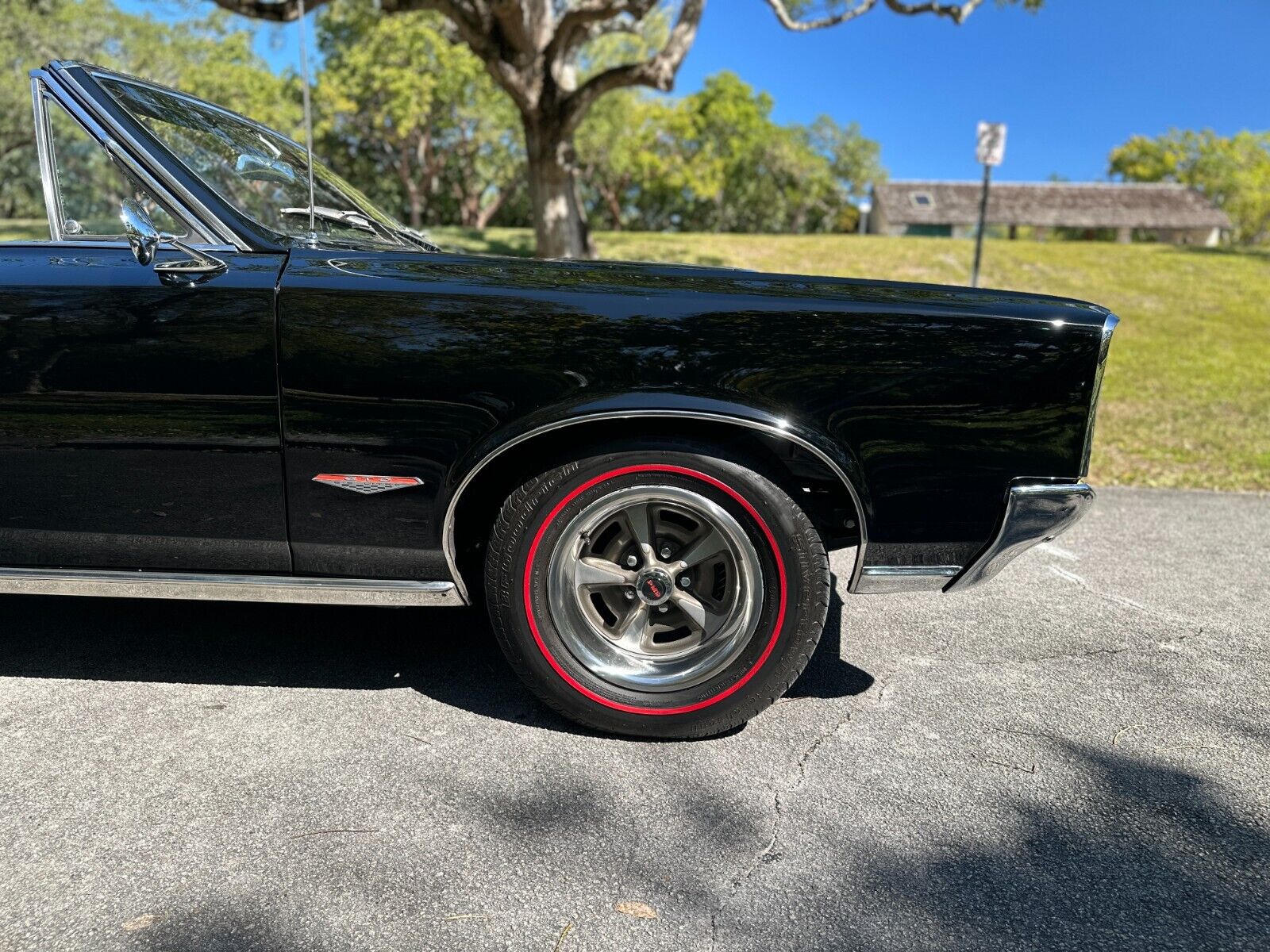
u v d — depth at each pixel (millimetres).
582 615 2227
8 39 15367
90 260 2150
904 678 2660
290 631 2879
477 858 1770
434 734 2256
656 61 12219
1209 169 51594
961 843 1854
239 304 2090
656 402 2064
